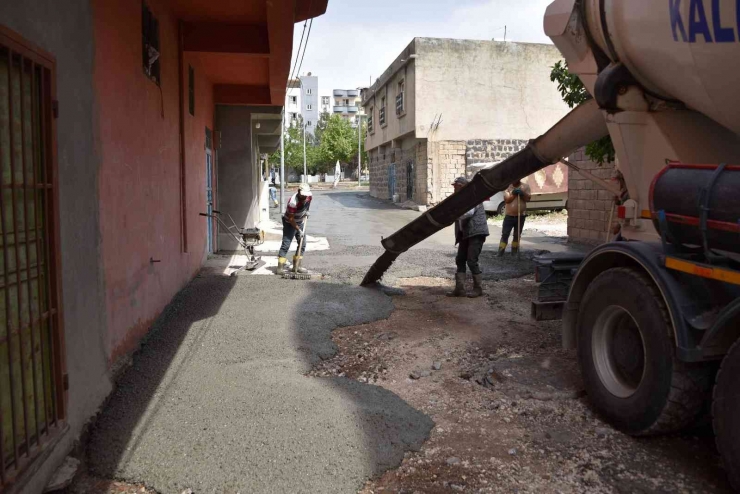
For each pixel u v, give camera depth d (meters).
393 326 6.25
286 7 6.41
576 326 4.20
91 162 3.83
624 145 4.16
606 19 4.08
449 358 5.20
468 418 3.94
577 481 3.12
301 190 8.77
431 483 3.11
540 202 20.78
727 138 3.79
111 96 4.38
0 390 2.51
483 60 24.38
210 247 11.34
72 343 3.36
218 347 5.23
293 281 8.35
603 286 3.78
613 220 4.73
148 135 5.72
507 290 8.11
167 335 5.54
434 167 24.52
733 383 2.83
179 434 3.48
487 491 3.03
